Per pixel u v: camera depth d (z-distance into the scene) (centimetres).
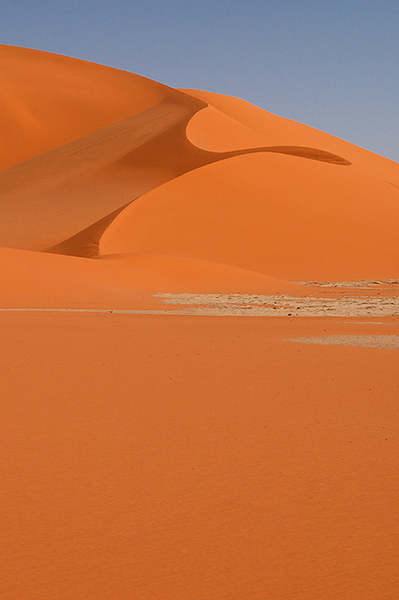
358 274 6650
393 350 1577
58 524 525
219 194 7388
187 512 550
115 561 462
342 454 718
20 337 1766
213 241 6831
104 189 8200
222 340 1764
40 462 686
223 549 481
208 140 8788
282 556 470
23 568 452
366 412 915
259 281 4928
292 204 7462
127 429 819
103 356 1428
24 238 7450
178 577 440
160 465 677
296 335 1952
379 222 7469
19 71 11956
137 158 8719
